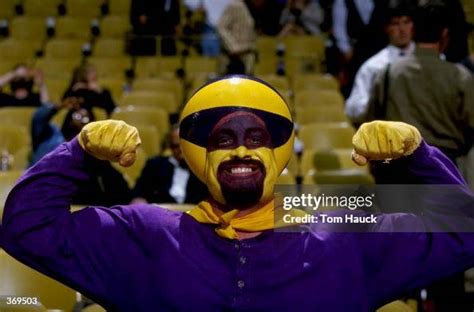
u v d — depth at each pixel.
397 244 2.19
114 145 2.07
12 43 11.11
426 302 3.91
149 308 2.12
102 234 2.17
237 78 2.22
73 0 12.07
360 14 9.25
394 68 4.03
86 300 3.40
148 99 9.04
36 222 2.13
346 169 6.24
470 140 3.99
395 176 2.25
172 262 2.12
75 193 2.18
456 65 3.99
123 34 11.45
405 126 2.11
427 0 4.27
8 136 7.54
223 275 2.10
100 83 9.77
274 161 2.15
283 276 2.10
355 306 2.12
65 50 11.05
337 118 8.40
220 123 2.14
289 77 10.45
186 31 10.96
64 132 6.38
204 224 2.17
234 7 9.62
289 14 11.02
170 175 5.33
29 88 8.74
